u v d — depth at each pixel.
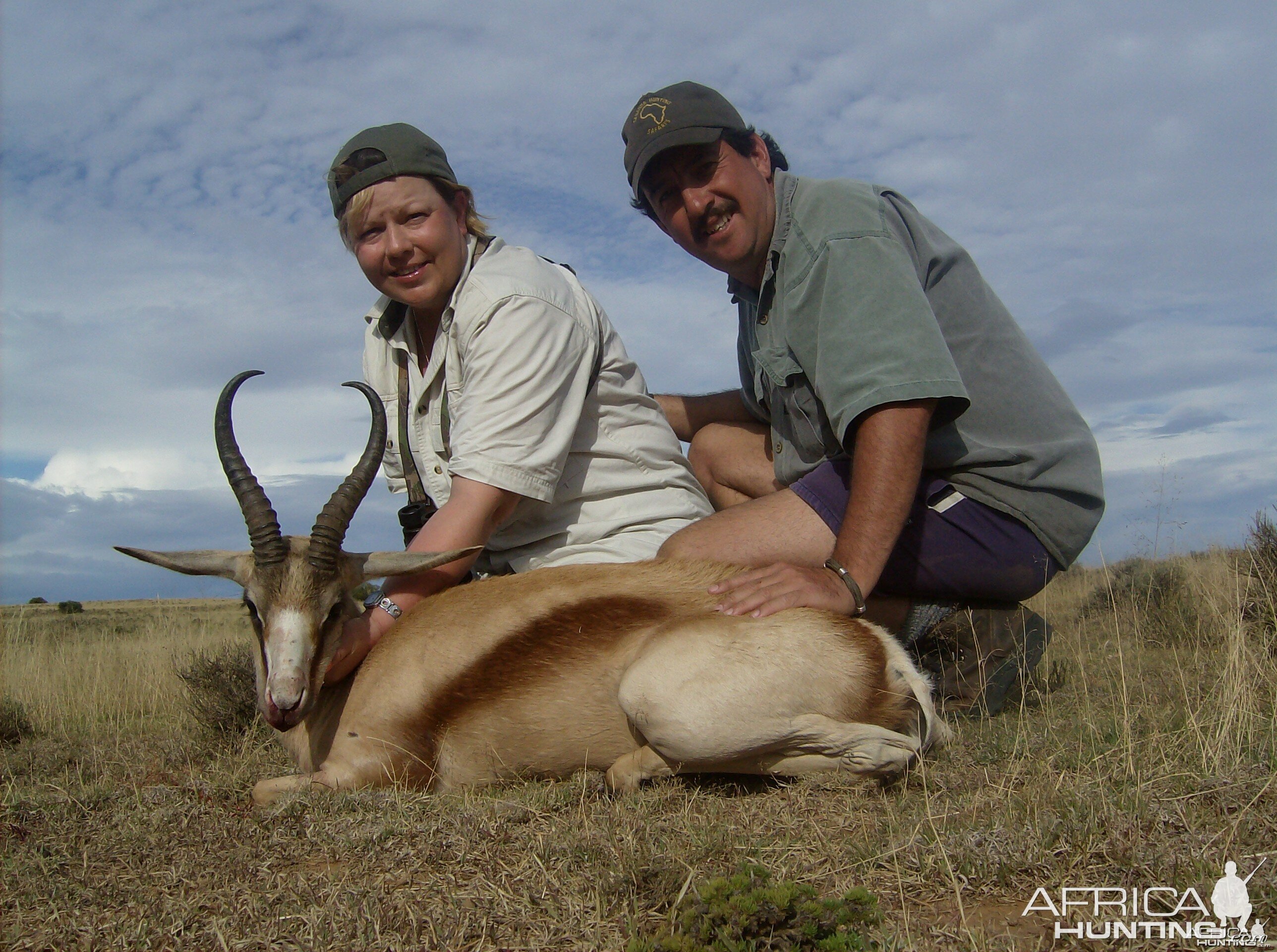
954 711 1.87
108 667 3.13
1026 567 1.80
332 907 1.07
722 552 1.76
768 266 1.82
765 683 1.38
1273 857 1.07
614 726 1.50
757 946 0.92
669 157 1.80
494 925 1.03
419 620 1.59
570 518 1.87
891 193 1.81
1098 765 1.37
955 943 0.96
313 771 1.60
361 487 1.59
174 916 1.08
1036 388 1.80
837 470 1.79
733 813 1.33
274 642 1.49
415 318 1.93
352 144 1.79
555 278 1.82
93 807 1.50
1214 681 1.91
